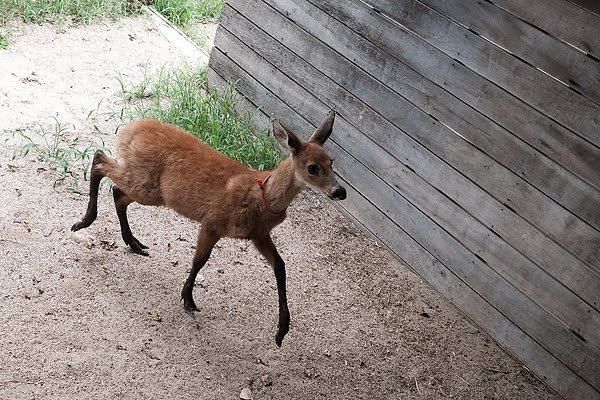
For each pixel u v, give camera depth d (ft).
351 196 20.16
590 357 14.96
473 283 17.19
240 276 17.19
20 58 24.04
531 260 15.85
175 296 16.05
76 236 16.97
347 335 16.28
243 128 22.06
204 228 15.08
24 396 12.98
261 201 14.58
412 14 17.85
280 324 15.02
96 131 21.08
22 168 18.89
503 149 16.12
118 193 16.29
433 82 17.51
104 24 27.61
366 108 19.40
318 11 20.67
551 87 15.03
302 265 18.12
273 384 14.55
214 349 14.97
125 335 14.74
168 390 13.79
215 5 31.22
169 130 15.72
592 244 14.67
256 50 22.97
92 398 13.26
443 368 15.97
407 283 18.31
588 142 14.51
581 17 14.35
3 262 15.78
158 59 26.20
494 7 15.93
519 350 16.37
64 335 14.39
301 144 14.20
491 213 16.56
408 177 18.44
